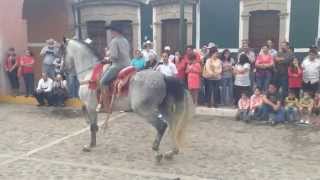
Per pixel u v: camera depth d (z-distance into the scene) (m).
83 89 8.94
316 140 9.65
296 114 11.27
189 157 8.46
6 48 15.60
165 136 10.09
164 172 7.60
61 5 17.19
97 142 9.67
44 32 17.45
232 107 12.77
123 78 8.10
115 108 8.41
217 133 10.38
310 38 14.10
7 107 14.28
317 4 13.91
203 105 13.11
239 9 14.83
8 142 9.78
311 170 7.65
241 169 7.74
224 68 12.95
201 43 15.39
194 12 15.34
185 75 12.59
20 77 15.59
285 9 14.30
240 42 14.91
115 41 8.21
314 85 11.90
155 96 7.75
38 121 12.02
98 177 7.38
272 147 9.14
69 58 9.25
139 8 15.98
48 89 14.16
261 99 11.57
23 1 16.77
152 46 14.72
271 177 7.31
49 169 7.84
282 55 12.20
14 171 7.74
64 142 9.73
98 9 16.56
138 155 8.66
